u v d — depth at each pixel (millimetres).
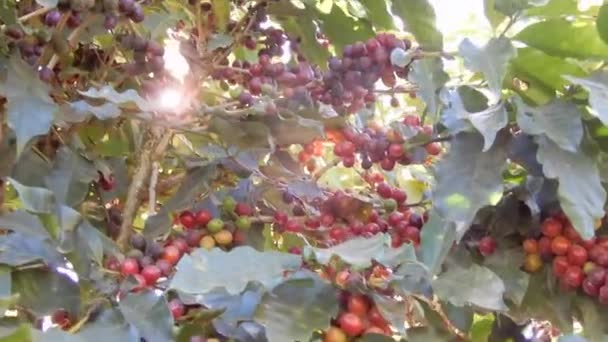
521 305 824
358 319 742
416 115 976
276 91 889
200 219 883
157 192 997
